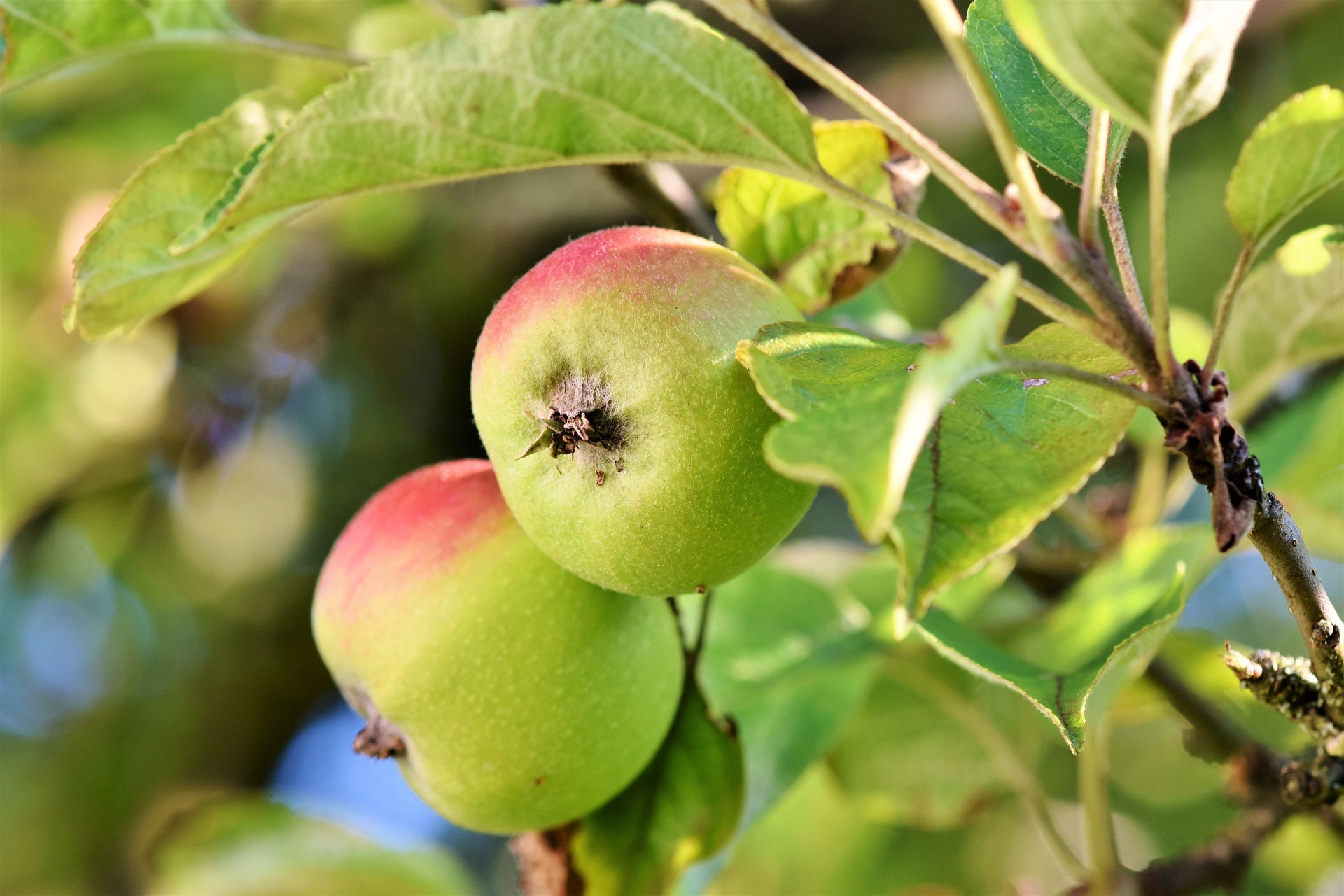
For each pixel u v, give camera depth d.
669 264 0.33
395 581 0.35
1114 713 0.43
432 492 0.36
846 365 0.31
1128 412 0.30
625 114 0.31
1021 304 0.67
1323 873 0.53
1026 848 0.60
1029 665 0.35
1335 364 0.46
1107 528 0.45
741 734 0.43
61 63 0.39
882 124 0.30
